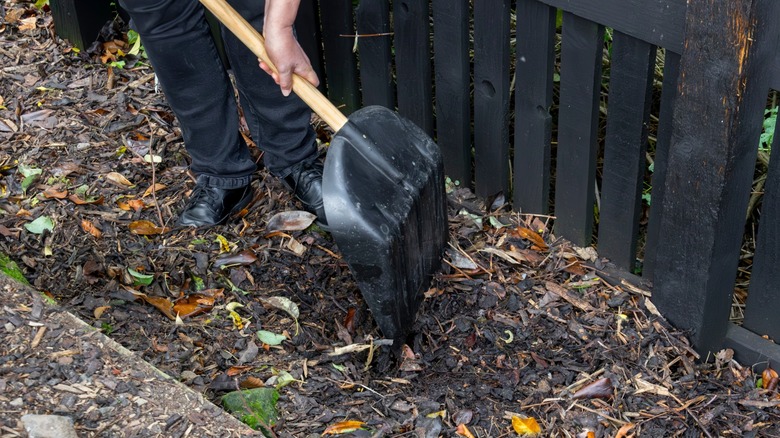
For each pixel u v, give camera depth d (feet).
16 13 11.96
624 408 6.90
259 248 8.38
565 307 7.80
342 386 6.95
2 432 5.36
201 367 6.98
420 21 8.59
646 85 7.01
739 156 6.40
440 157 7.63
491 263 8.28
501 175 8.77
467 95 8.66
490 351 7.42
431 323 7.68
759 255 7.09
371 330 7.61
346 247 6.70
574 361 7.30
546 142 8.14
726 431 6.78
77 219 8.58
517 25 7.71
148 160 9.58
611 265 8.19
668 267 7.30
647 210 9.91
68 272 7.88
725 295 7.29
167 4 7.41
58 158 9.53
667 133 7.20
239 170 8.66
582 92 7.50
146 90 10.68
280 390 6.83
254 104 8.40
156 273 7.94
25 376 5.92
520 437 6.58
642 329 7.54
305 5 9.87
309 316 7.68
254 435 5.72
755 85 6.12
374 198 6.81
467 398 6.93
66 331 6.32
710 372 7.41
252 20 7.88
